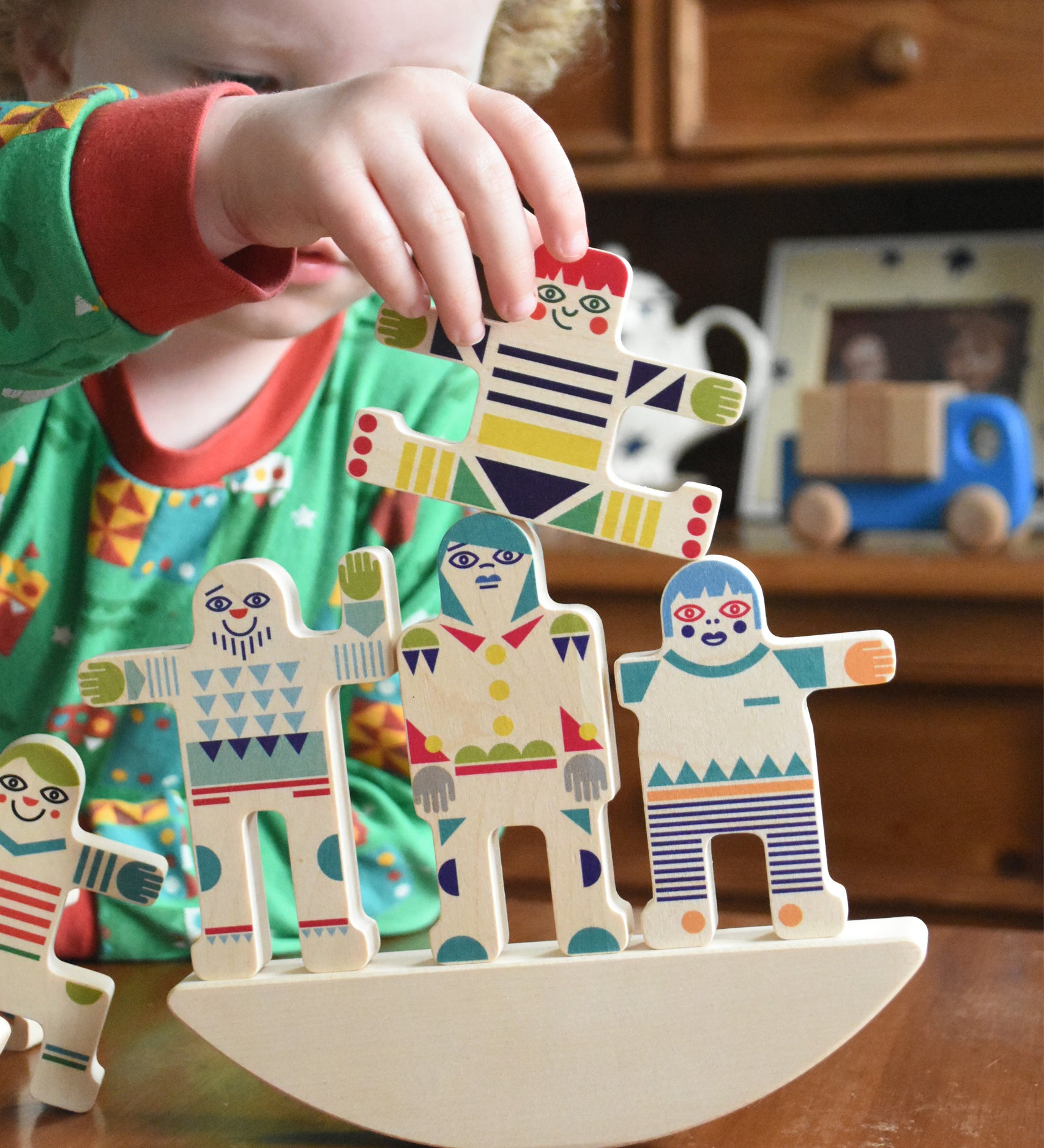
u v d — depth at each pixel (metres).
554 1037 0.47
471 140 0.46
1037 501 1.65
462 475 0.47
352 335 0.89
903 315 1.72
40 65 0.80
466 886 0.47
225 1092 0.51
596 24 1.19
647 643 1.40
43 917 0.49
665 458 1.66
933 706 1.38
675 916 0.47
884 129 1.46
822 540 1.47
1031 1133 0.45
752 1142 0.45
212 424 0.81
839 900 0.46
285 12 0.65
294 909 0.73
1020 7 1.41
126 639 0.77
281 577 0.48
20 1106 0.50
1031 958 0.63
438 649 0.47
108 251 0.49
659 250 1.85
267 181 0.47
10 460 0.77
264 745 0.48
